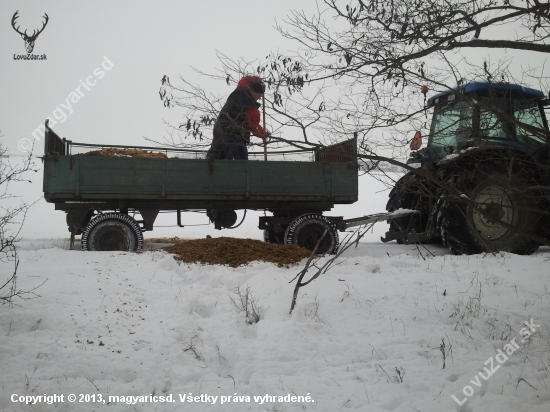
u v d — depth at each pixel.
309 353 4.56
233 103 4.14
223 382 4.04
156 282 6.02
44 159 8.12
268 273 6.62
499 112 3.42
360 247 9.99
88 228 8.38
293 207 9.28
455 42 3.38
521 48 3.35
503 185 4.57
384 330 5.02
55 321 4.72
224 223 9.24
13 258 6.65
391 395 3.79
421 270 6.95
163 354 4.36
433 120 4.25
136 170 8.41
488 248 8.20
